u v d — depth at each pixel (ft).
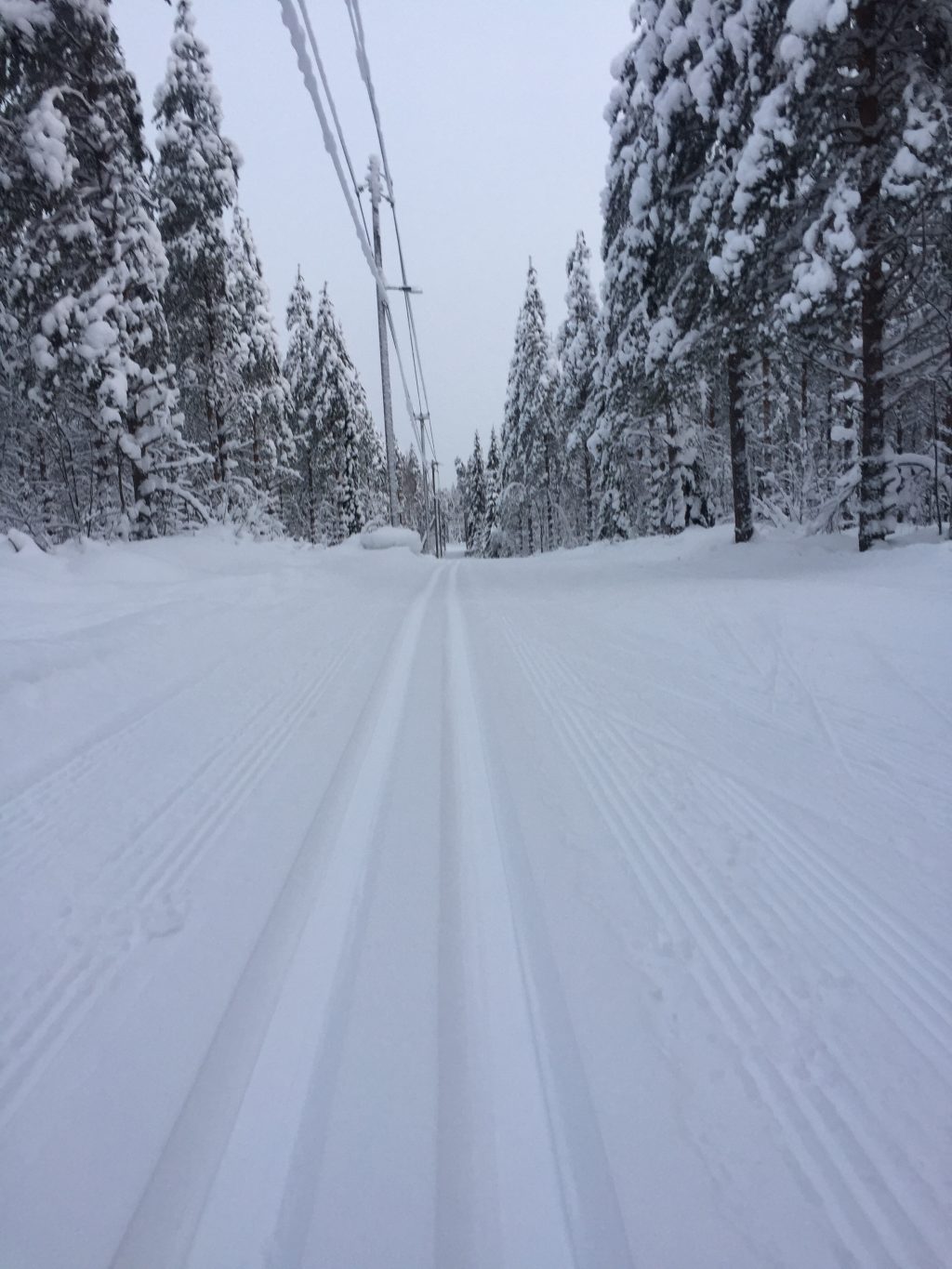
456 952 6.26
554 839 8.39
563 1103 4.72
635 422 61.87
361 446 126.31
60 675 13.38
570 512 129.80
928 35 26.81
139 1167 4.23
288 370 118.42
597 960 6.19
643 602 25.96
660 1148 4.41
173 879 7.41
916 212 26.11
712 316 35.12
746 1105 4.74
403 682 15.74
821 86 26.27
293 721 12.75
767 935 6.58
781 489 49.93
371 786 9.89
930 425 51.11
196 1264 3.65
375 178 46.37
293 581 33.55
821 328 28.60
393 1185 4.13
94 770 10.31
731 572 33.76
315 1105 4.66
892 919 6.87
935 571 21.42
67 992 5.74
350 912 6.84
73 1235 3.79
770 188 28.09
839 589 21.62
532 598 31.99
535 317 116.88
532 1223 3.92
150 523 47.11
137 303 42.80
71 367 39.40
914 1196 4.13
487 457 222.28
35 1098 4.71
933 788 9.80
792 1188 4.16
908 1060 5.15
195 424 67.62
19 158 35.58
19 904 6.95
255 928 6.59
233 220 77.25
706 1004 5.68
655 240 40.86
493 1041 5.23
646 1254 3.76
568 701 14.26
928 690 13.37
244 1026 5.37
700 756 11.14
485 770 10.52
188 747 11.31
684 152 37.78
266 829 8.55
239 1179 4.16
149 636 17.25
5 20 34.22
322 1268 3.65
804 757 11.08
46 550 33.65
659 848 8.20
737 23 29.07
